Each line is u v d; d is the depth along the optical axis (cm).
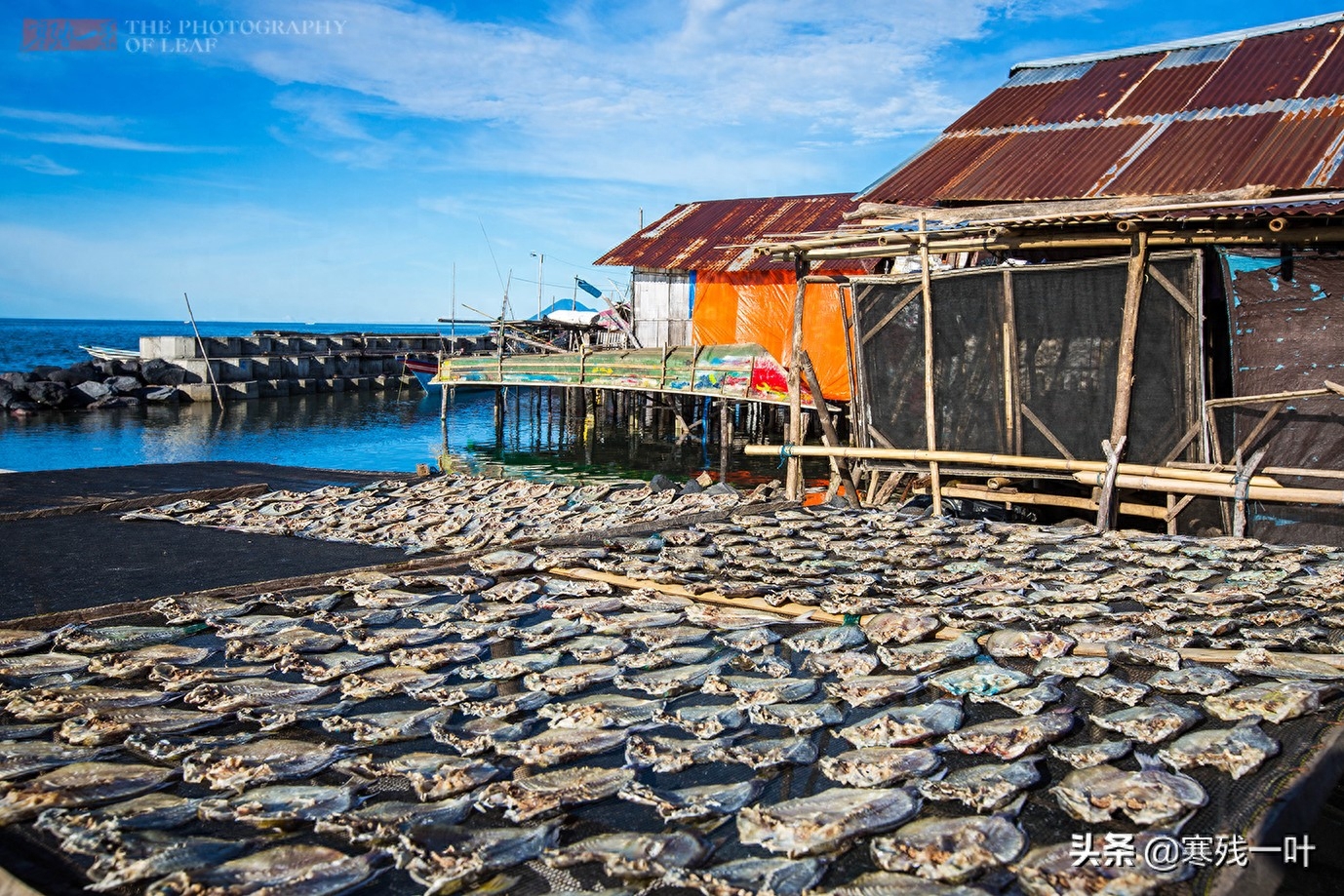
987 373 943
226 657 420
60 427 3114
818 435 2416
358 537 746
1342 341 777
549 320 3409
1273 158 1067
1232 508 794
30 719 347
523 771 316
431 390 4434
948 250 966
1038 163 1248
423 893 248
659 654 425
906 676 396
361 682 387
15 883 241
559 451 2745
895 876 251
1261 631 450
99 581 589
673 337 2670
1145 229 812
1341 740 329
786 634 469
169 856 254
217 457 2608
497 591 532
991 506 1031
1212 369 905
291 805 286
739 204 2938
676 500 943
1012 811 286
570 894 246
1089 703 369
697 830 279
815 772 315
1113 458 836
